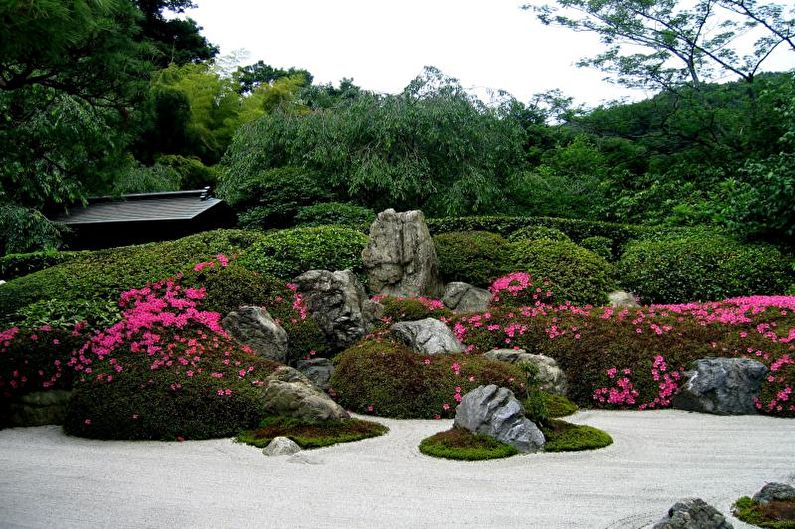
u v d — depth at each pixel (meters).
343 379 8.01
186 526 3.94
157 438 6.51
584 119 24.30
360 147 17.36
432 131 16.94
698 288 11.36
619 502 4.38
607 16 21.16
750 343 8.23
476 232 13.31
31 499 4.49
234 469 5.34
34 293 9.98
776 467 5.25
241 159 18.19
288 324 9.34
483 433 6.00
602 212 19.08
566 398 8.00
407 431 6.75
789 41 19.89
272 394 6.86
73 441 6.53
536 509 4.25
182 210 17.02
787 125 13.62
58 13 4.82
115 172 8.84
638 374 8.16
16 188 15.08
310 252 11.52
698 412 7.64
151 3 30.03
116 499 4.49
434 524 3.97
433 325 9.12
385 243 11.45
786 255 11.74
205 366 7.17
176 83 27.33
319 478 5.04
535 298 10.75
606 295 11.15
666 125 22.00
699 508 3.67
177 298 9.42
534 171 22.23
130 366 6.98
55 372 7.47
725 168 19.08
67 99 10.08
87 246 17.44
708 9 20.23
